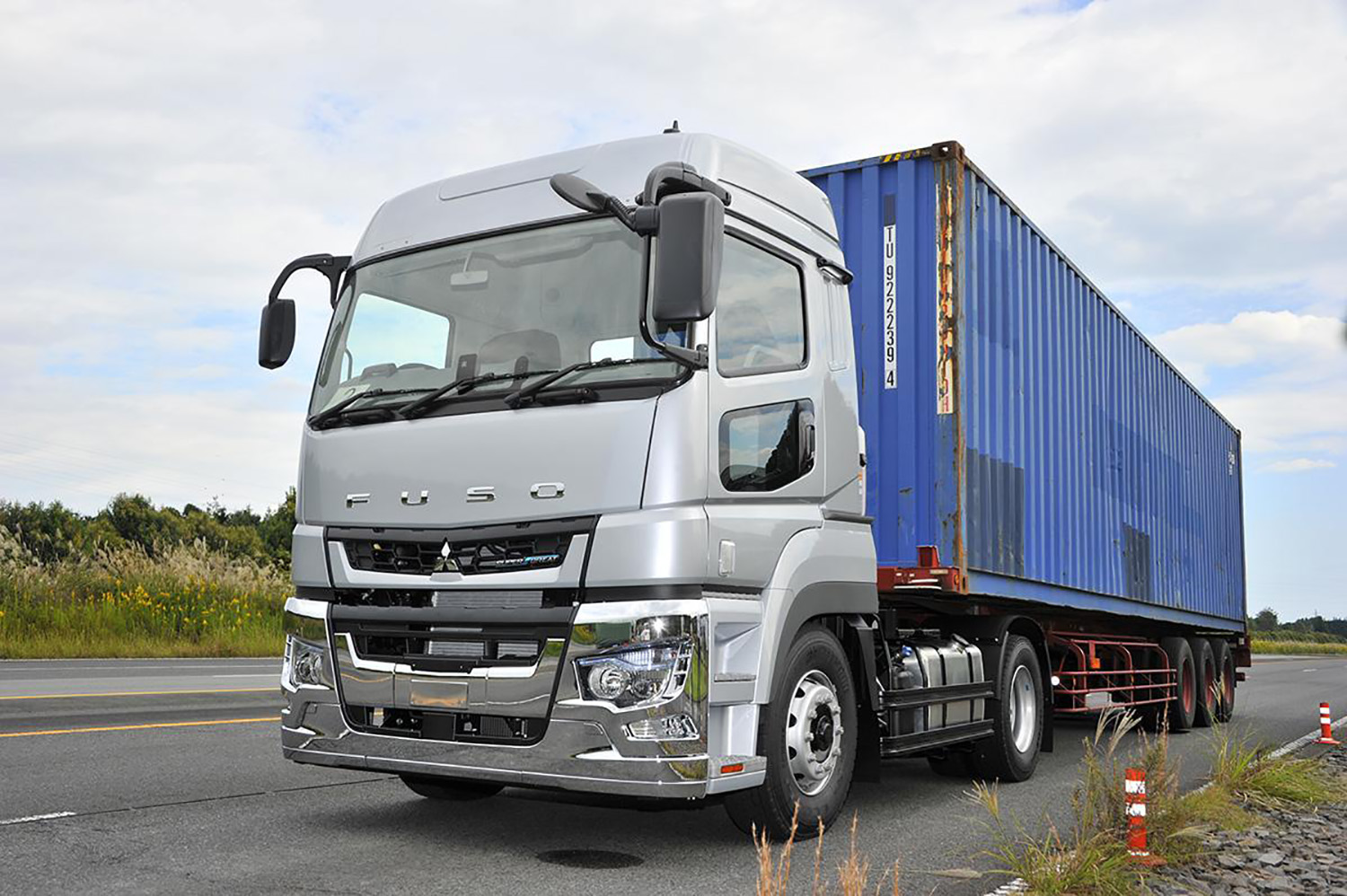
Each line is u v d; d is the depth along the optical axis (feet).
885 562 26.94
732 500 18.26
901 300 27.53
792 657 19.47
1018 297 32.01
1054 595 34.06
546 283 18.94
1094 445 39.27
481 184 20.70
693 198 16.57
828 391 21.39
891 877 17.58
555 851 18.60
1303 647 254.27
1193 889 17.19
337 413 19.77
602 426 17.40
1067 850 17.92
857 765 22.48
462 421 18.39
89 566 76.07
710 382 18.04
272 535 143.74
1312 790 26.25
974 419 27.99
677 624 16.98
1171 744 40.50
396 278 20.68
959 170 27.32
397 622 18.49
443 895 15.53
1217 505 59.77
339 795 23.36
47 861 16.74
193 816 20.58
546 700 17.12
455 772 17.78
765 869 13.47
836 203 28.86
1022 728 29.81
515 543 17.74
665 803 18.70
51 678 49.08
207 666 60.64
